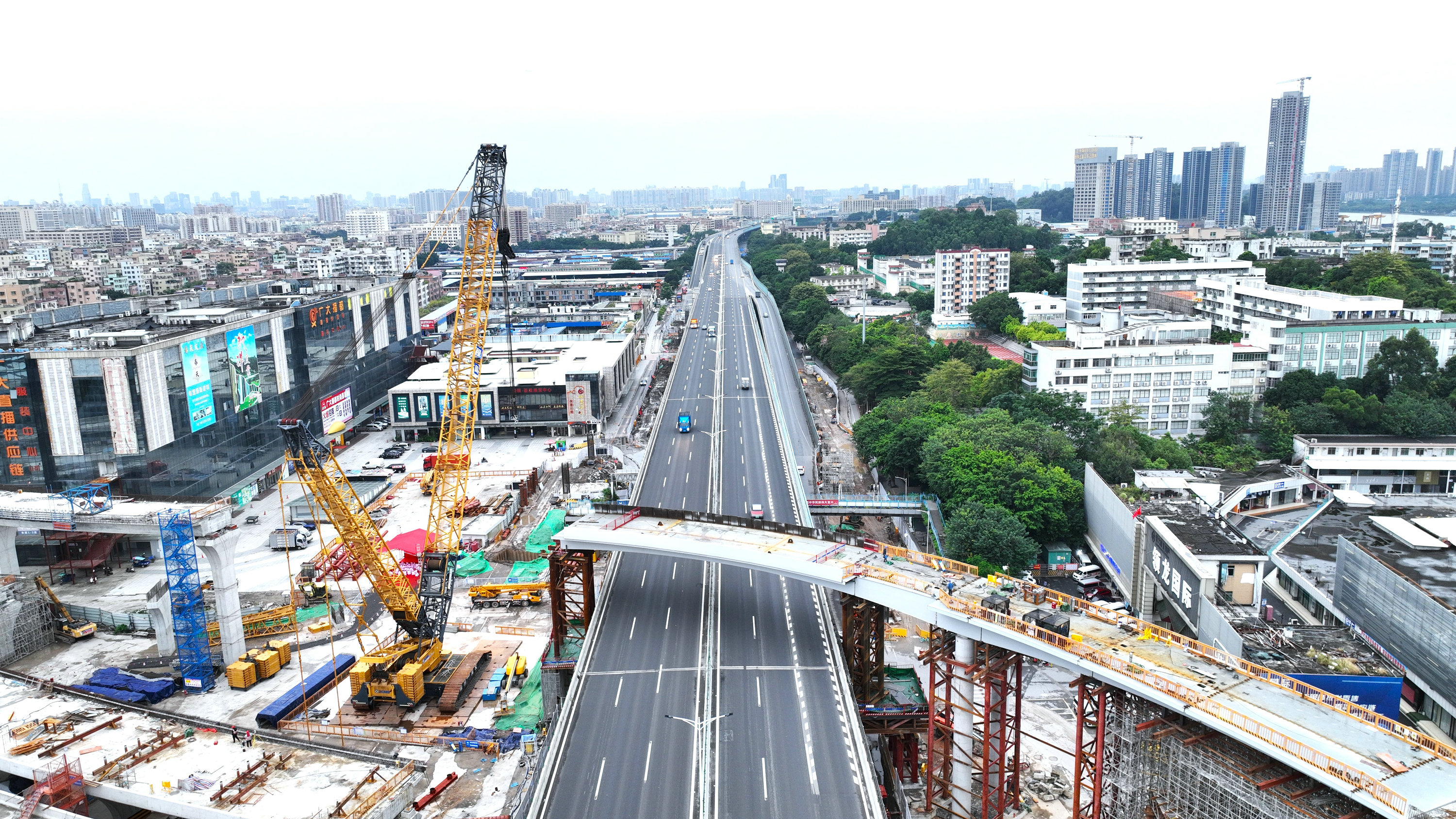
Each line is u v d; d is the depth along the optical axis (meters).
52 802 109.69
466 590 192.00
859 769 108.44
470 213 166.12
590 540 150.00
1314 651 129.62
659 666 132.12
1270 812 90.06
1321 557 175.00
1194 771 97.94
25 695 137.50
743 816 100.19
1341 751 87.31
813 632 142.50
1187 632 157.50
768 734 115.56
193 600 152.38
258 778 115.31
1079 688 108.56
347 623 177.38
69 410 198.25
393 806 111.50
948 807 122.00
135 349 197.75
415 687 146.38
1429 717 132.12
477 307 170.62
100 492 182.38
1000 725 119.25
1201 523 169.25
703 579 162.62
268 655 158.38
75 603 186.25
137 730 127.25
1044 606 117.00
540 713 144.88
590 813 101.44
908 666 156.12
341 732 141.12
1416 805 78.94
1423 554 149.75
